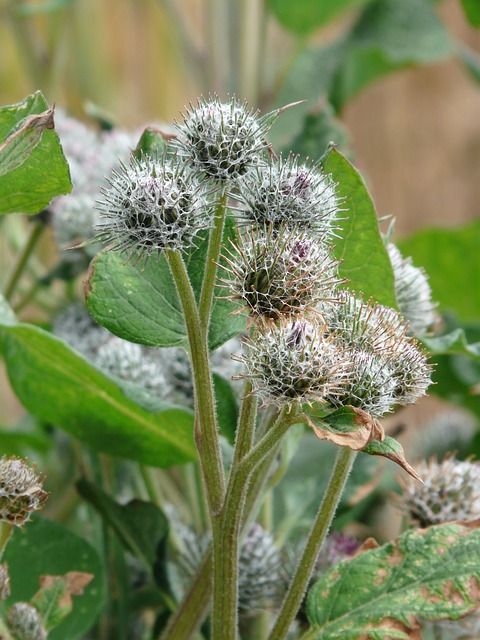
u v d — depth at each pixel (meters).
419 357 0.40
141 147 0.45
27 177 0.41
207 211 0.40
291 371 0.38
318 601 0.41
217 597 0.41
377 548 0.42
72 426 0.50
